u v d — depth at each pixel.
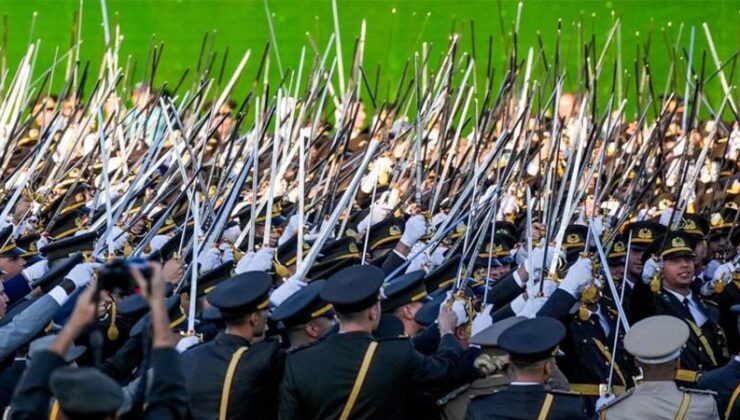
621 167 35.78
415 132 36.12
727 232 33.72
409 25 62.66
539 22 62.12
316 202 31.45
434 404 21.72
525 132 36.44
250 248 26.91
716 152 40.53
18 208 32.25
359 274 20.50
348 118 37.47
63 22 63.38
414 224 27.80
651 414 20.31
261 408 20.52
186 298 24.53
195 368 20.56
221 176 31.39
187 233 29.20
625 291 28.55
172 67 62.69
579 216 31.12
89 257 26.77
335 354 20.27
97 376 14.88
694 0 60.97
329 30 63.03
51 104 45.66
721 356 27.23
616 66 40.84
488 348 21.19
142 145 37.75
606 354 25.67
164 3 62.97
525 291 24.53
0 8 63.38
